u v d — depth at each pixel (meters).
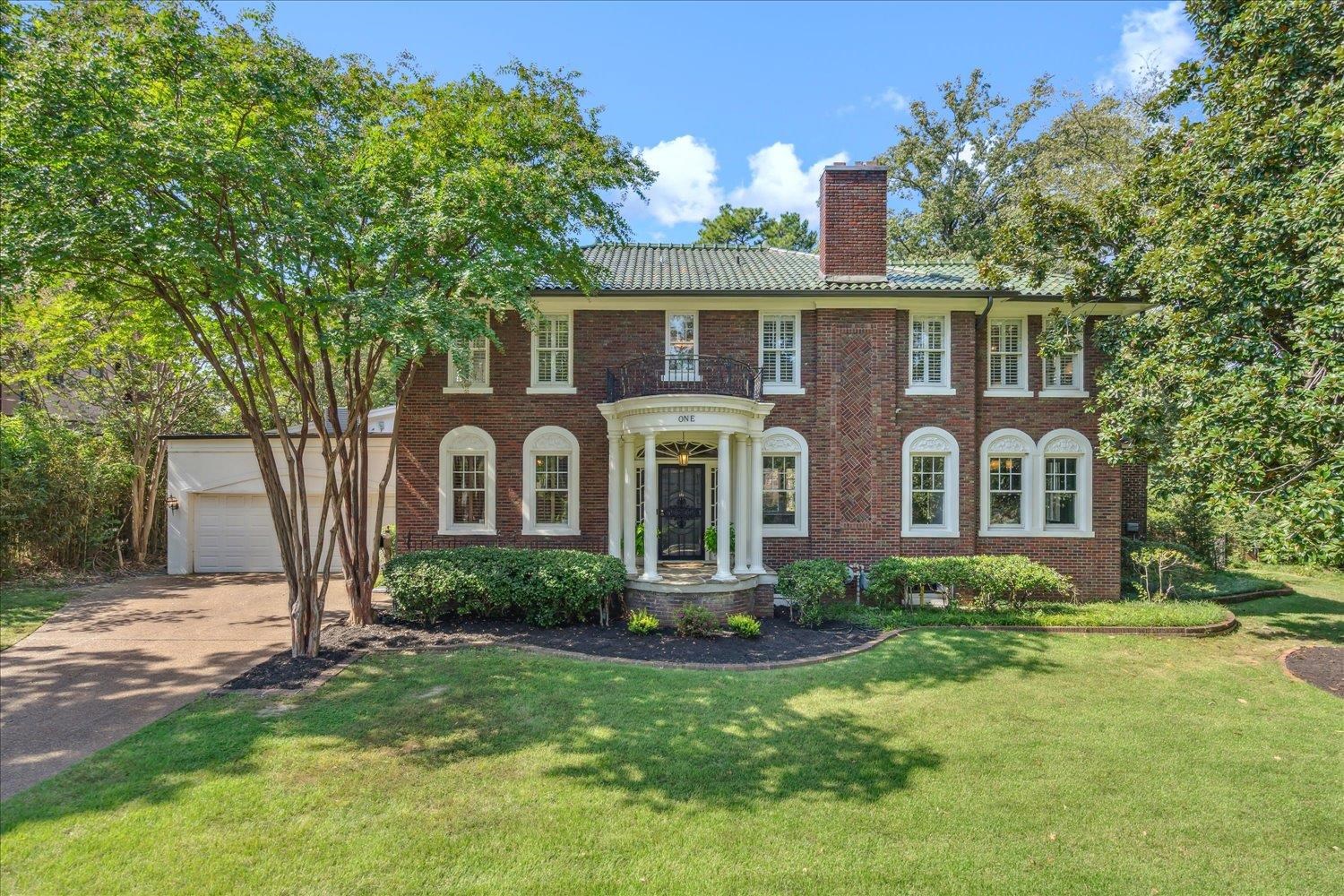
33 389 19.22
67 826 5.26
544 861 4.95
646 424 12.65
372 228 9.48
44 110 7.11
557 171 10.60
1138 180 13.52
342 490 11.66
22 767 6.30
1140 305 14.27
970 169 29.27
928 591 13.77
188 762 6.39
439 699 8.20
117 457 18.70
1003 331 14.98
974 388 14.58
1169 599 14.98
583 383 14.55
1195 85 12.88
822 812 5.72
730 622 11.62
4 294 8.15
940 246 29.67
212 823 5.36
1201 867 5.05
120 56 7.79
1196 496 11.37
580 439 14.53
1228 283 10.56
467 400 14.59
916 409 14.52
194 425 23.47
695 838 5.29
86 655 10.05
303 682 8.78
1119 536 14.66
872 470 14.32
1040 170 25.77
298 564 10.16
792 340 14.64
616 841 5.21
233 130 9.04
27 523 16.20
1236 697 8.76
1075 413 14.73
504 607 12.03
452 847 5.11
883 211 15.03
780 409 14.43
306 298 9.09
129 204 7.73
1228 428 9.62
